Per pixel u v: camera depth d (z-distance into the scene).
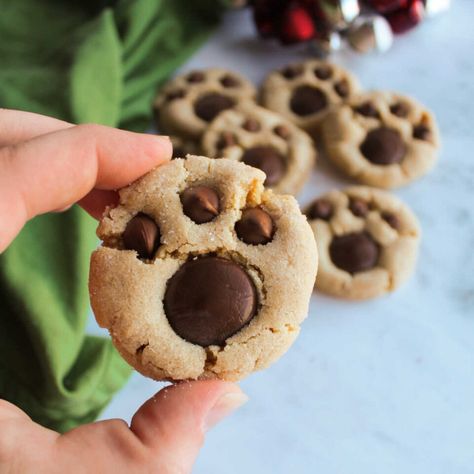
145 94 0.41
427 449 0.33
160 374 0.22
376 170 0.38
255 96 0.42
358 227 0.37
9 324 0.32
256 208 0.23
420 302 0.36
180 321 0.22
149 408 0.23
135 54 0.40
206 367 0.22
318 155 0.40
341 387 0.34
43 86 0.36
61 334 0.31
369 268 0.36
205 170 0.23
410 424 0.34
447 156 0.40
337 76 0.42
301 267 0.22
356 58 0.43
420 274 0.37
